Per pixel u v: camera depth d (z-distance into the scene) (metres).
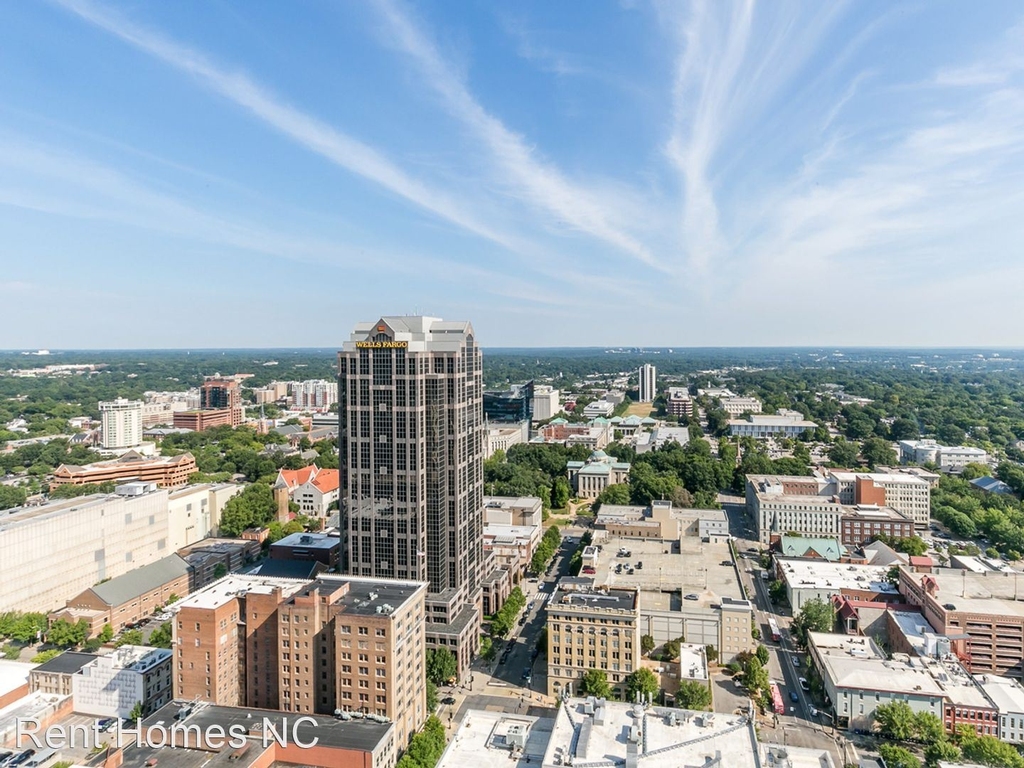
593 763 133.88
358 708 175.50
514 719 162.38
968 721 192.50
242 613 189.88
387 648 173.12
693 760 133.38
